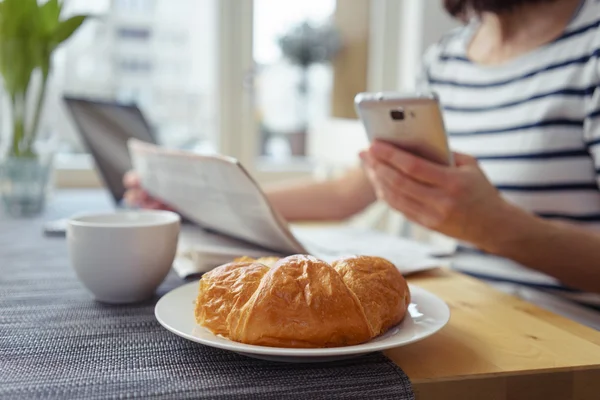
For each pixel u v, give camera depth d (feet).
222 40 5.99
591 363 1.27
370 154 2.19
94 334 1.43
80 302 1.73
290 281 1.20
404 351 1.33
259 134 6.30
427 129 2.01
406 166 2.11
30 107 3.53
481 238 2.27
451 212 2.17
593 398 1.26
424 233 6.25
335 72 6.41
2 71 3.44
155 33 5.90
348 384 1.15
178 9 5.93
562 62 2.94
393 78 6.48
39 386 1.12
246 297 1.24
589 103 2.79
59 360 1.26
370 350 1.13
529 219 2.31
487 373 1.21
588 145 2.82
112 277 1.67
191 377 1.17
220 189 1.96
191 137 6.15
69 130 5.73
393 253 2.32
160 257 1.73
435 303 1.49
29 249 2.51
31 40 3.40
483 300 1.79
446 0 3.47
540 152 2.95
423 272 2.16
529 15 3.18
